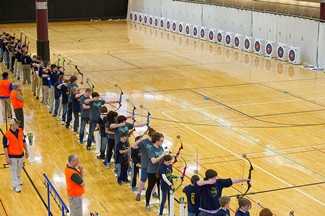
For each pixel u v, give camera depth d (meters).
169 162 12.62
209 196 10.99
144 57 35.88
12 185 14.90
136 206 13.90
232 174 15.70
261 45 37.03
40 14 31.09
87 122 18.70
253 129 20.27
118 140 15.15
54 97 22.19
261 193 14.51
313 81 28.80
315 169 16.31
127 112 22.20
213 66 32.91
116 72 30.81
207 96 25.34
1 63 33.34
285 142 18.81
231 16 40.62
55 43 41.59
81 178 12.34
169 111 22.61
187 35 46.25
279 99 24.86
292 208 13.59
